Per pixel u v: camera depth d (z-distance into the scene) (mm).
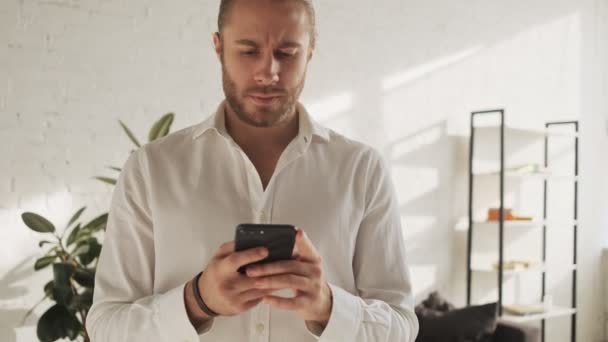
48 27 2768
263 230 837
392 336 1034
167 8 3057
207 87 3182
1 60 2674
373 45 3740
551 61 4566
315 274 866
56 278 2295
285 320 1062
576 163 4398
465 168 4180
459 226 4164
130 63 2963
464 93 4145
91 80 2867
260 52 958
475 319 3270
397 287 1146
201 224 1077
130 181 1105
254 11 945
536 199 4504
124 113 2953
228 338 1055
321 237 1096
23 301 2730
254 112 986
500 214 3885
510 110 4355
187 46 3117
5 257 2691
